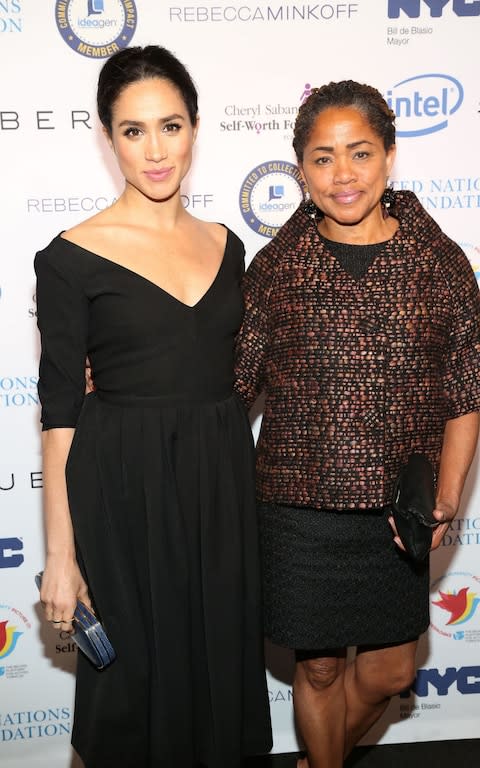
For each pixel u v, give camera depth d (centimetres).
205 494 142
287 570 158
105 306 137
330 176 145
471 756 210
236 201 198
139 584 142
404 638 164
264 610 163
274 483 154
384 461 149
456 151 198
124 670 141
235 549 145
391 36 192
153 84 136
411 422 150
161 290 138
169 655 141
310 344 148
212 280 146
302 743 214
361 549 157
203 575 143
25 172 191
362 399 147
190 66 190
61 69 188
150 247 141
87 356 146
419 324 148
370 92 146
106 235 140
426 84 194
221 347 145
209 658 145
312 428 149
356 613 159
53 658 211
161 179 140
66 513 142
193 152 195
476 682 217
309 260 151
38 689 212
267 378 156
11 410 201
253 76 192
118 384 140
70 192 193
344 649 175
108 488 139
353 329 147
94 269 136
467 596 216
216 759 150
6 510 204
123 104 136
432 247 151
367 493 148
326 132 144
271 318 154
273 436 155
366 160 145
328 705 176
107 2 186
